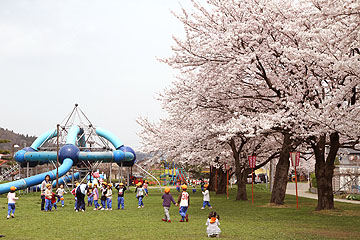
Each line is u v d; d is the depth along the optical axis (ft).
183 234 43.73
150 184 229.04
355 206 80.07
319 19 47.16
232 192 141.79
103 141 155.02
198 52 69.31
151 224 53.11
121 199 78.23
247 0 68.69
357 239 40.04
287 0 66.74
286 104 63.98
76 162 139.54
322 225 50.96
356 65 44.45
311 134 59.93
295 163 73.41
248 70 65.31
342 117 54.03
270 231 45.70
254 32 66.80
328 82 66.44
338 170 120.26
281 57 62.18
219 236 41.93
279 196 80.69
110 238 41.04
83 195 73.92
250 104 84.43
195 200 101.30
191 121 102.73
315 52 54.95
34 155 137.80
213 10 72.69
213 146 100.63
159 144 119.65
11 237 41.86
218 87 71.92
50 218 61.21
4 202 96.12
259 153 112.98
